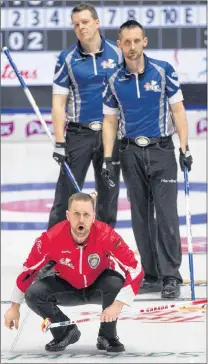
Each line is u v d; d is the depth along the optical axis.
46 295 13.15
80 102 17.72
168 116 16.72
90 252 12.98
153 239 17.22
